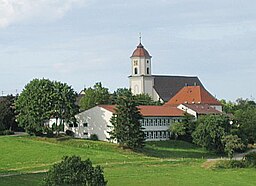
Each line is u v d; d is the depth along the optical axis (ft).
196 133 471.62
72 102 492.13
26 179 269.23
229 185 274.77
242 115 530.27
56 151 404.98
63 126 498.69
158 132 528.63
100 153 405.18
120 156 395.14
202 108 591.37
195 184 275.18
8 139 462.60
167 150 468.75
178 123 526.57
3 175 289.74
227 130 474.90
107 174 303.07
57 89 485.56
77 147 432.25
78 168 177.58
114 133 440.86
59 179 175.94
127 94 449.48
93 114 501.97
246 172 332.60
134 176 297.12
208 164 355.97
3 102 558.56
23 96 479.41
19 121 484.33
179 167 347.97
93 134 500.33
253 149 516.32
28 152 398.62
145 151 442.09
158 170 328.29
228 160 362.12
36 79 484.74
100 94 632.79
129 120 435.53
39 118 473.26
